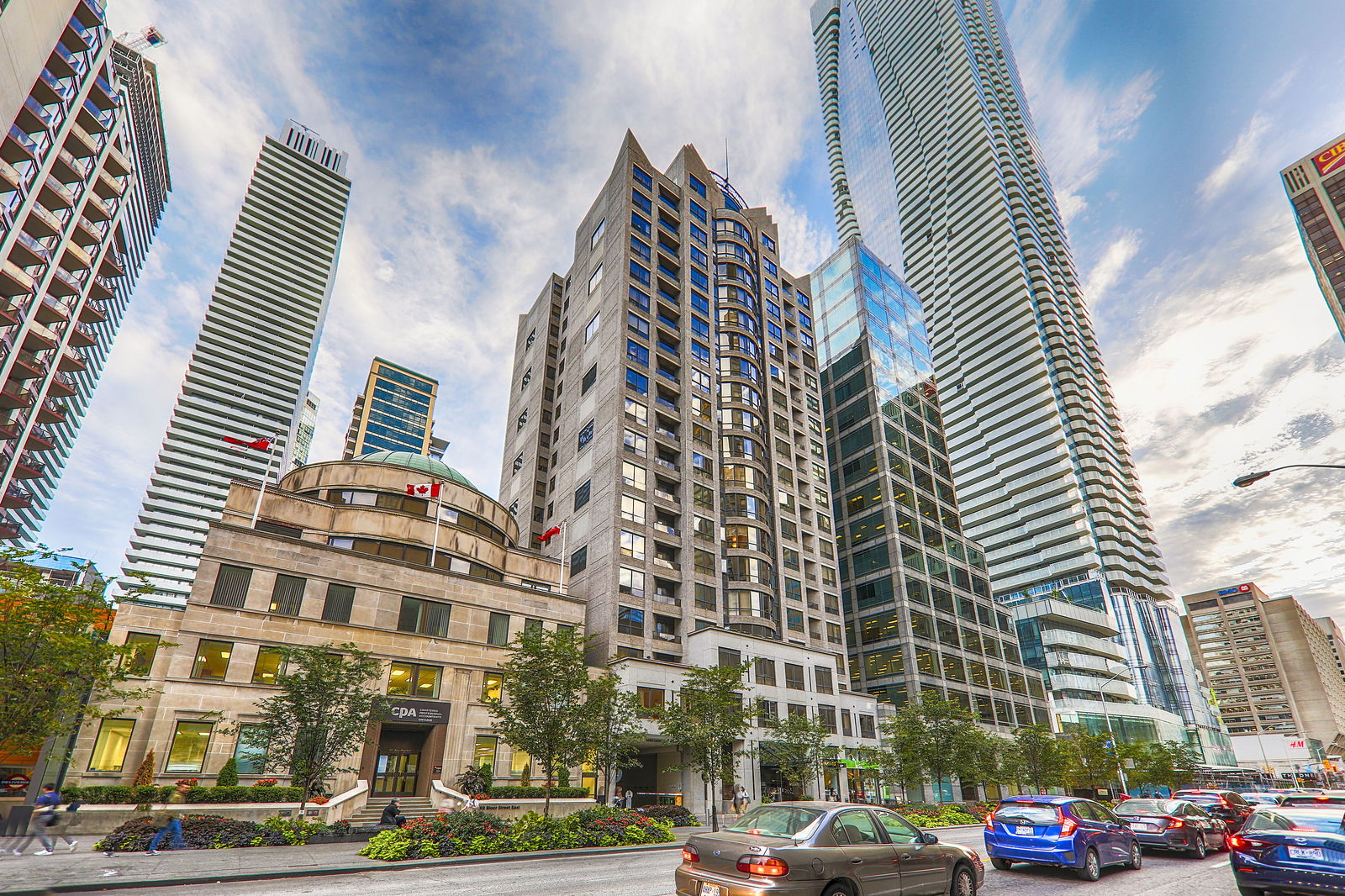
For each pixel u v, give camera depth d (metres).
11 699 20.84
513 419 82.62
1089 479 137.62
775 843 9.29
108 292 90.56
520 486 73.25
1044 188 187.12
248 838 21.38
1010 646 90.44
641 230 72.25
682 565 59.09
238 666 33.56
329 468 47.78
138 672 24.20
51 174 77.75
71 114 79.25
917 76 199.62
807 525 74.19
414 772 37.25
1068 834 14.86
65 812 23.75
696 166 83.88
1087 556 126.94
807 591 70.69
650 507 59.22
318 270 169.88
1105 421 156.25
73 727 22.83
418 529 45.84
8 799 27.73
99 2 81.88
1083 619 110.50
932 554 85.88
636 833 23.28
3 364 70.56
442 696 38.91
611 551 54.88
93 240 84.25
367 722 29.22
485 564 49.12
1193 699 122.62
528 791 36.81
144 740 30.50
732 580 62.09
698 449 65.50
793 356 84.94
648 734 44.66
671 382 66.50
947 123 184.50
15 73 38.81
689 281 74.25
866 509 86.06
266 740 26.97
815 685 58.81
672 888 13.54
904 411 95.00
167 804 27.09
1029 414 144.12
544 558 53.81
